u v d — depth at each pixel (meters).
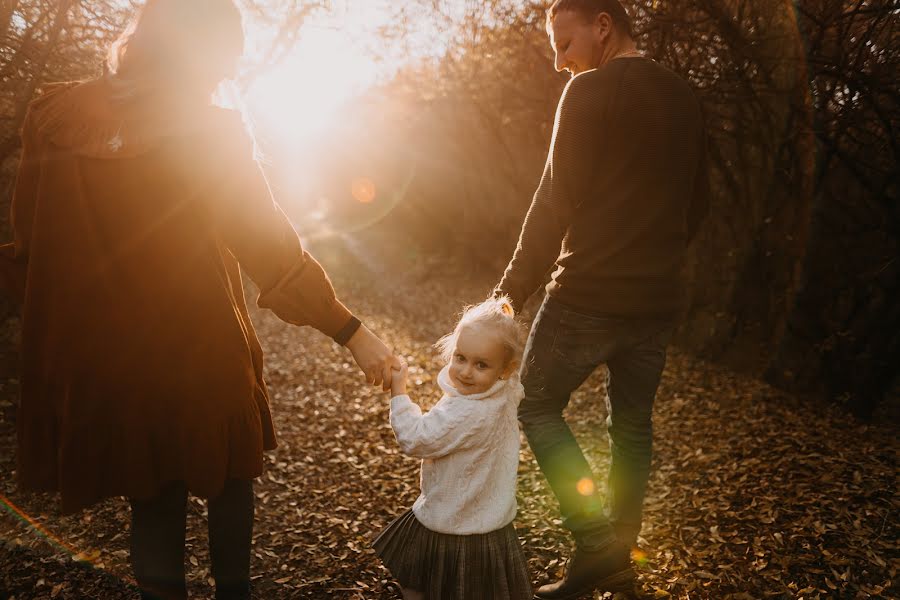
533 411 2.19
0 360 3.46
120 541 2.48
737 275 5.64
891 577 2.28
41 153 1.47
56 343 1.43
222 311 1.50
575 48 2.14
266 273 1.58
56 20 2.84
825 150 4.04
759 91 3.95
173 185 1.45
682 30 3.77
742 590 2.27
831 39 3.49
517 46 4.88
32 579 2.21
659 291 2.08
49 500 2.73
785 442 3.65
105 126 1.44
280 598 2.29
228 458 1.53
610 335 2.08
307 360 5.98
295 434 4.04
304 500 3.11
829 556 2.41
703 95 4.18
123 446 1.45
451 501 1.79
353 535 2.75
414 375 5.70
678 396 4.82
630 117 1.96
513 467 1.86
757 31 3.69
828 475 3.11
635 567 2.43
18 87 2.94
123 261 1.42
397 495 3.15
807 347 4.59
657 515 2.88
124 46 1.51
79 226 1.42
